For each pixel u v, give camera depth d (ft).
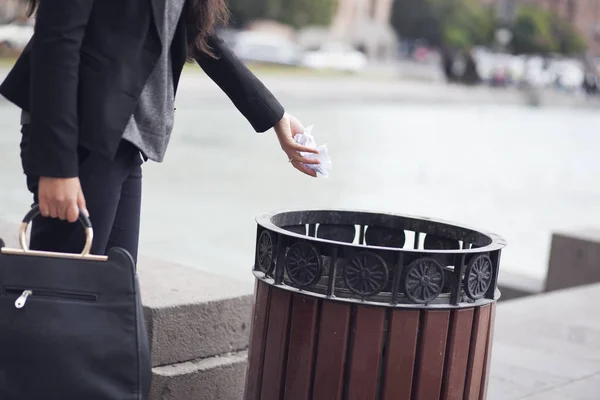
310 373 7.73
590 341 15.61
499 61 173.47
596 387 13.19
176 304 10.25
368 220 9.67
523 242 32.58
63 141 6.68
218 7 8.26
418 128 80.84
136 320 6.56
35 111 6.70
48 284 6.52
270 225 8.20
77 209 6.82
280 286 7.88
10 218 28.81
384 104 108.47
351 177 46.83
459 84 150.00
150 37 7.36
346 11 247.50
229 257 26.17
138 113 7.50
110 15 7.18
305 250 7.68
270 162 51.60
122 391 6.53
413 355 7.59
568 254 21.81
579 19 302.66
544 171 57.82
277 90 101.30
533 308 17.74
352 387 7.58
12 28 112.37
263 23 208.64
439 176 50.44
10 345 6.45
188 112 79.30
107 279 6.55
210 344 10.75
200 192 38.86
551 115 117.29
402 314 7.50
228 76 8.82
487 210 39.55
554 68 183.11
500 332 15.87
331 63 165.99
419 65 230.07
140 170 8.19
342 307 7.54
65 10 6.71
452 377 7.75
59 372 6.44
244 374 11.05
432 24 260.01
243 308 11.09
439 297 7.72
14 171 40.63
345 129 72.95
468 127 87.45
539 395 12.64
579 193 48.34
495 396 12.45
